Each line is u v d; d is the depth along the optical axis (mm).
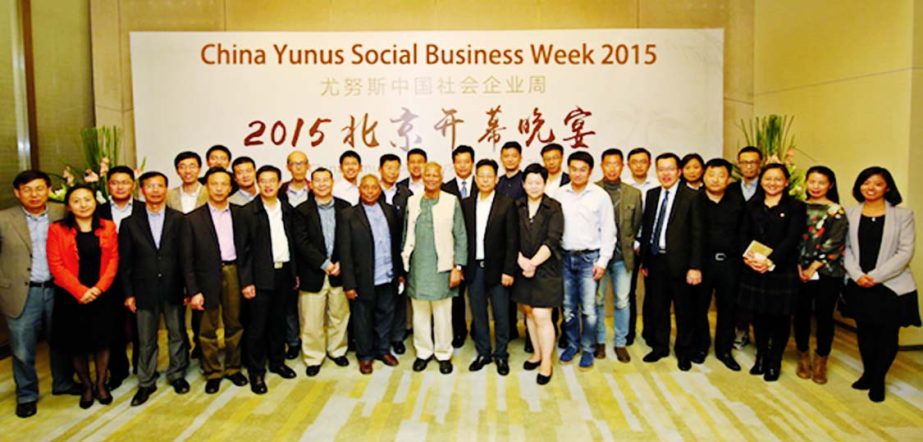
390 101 4957
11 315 3051
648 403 3162
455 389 3396
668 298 3787
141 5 4945
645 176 4199
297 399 3270
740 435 2777
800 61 4652
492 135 4965
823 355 3400
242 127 4934
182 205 3723
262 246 3348
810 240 3293
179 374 3404
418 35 4941
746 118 5168
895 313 3078
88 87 5113
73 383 3441
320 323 3670
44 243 3125
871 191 3129
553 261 3453
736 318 4051
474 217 3625
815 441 2709
